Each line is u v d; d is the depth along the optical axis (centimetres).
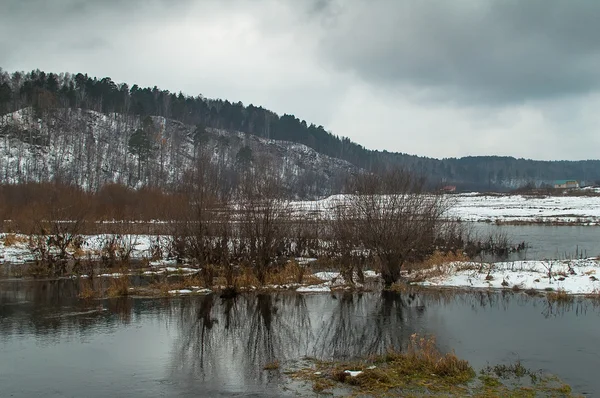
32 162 8356
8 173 7494
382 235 2097
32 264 2559
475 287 2034
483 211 7350
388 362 1098
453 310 1644
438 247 3114
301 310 1647
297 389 939
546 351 1185
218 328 1409
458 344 1247
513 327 1413
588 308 1666
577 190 11388
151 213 3606
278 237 2270
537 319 1513
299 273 2191
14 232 3328
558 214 6712
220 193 2361
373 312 1616
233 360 1120
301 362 1105
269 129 16575
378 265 2386
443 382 965
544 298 1838
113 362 1105
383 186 2186
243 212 2253
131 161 9212
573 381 976
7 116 9912
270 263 2266
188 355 1155
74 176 7900
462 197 10738
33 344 1243
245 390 936
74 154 8975
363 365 1070
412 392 912
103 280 2184
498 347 1217
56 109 10856
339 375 990
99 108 12300
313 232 2944
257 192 2266
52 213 3000
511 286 2031
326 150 17200
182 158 9981
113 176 8400
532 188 12500
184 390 939
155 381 987
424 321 1492
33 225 3019
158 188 4456
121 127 11569
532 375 1008
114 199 4128
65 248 2802
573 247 3538
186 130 13000
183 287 2022
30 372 1040
